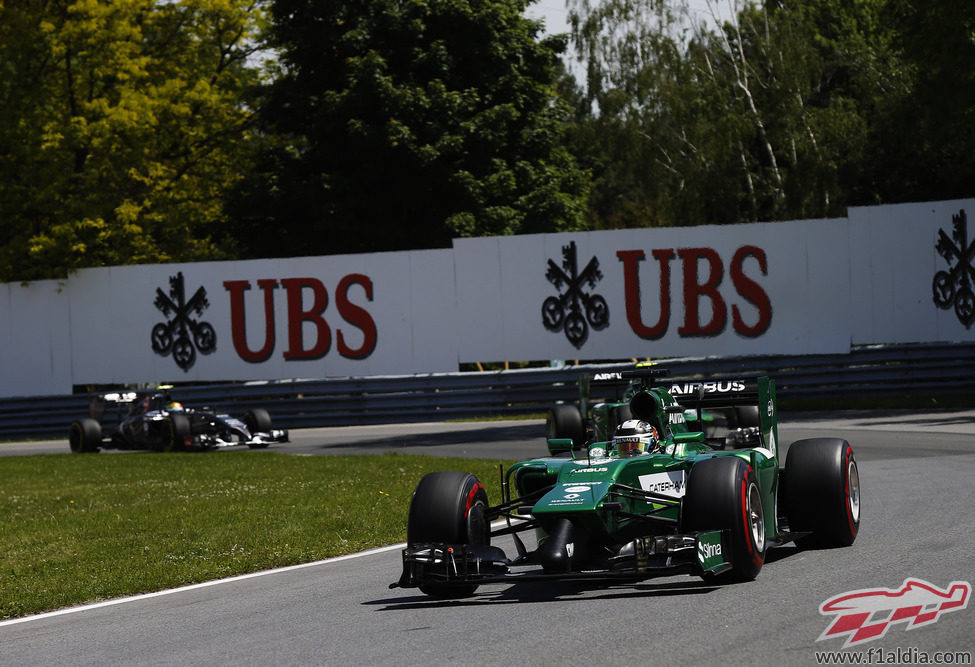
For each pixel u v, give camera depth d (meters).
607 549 17.59
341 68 82.19
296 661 14.20
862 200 87.94
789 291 58.41
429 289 63.00
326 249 83.69
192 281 65.94
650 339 60.22
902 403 53.56
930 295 56.16
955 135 64.62
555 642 13.99
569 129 109.81
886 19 67.88
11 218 79.88
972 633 13.34
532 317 61.78
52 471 47.22
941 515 22.75
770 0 108.12
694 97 102.31
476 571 16.67
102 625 17.89
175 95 85.38
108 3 78.31
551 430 36.75
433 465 39.97
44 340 67.62
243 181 84.62
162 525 29.45
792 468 19.88
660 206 109.44
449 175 79.62
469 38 83.00
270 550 24.64
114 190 82.62
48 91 79.06
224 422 53.88
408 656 13.94
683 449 19.77
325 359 64.25
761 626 14.14
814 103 119.12
